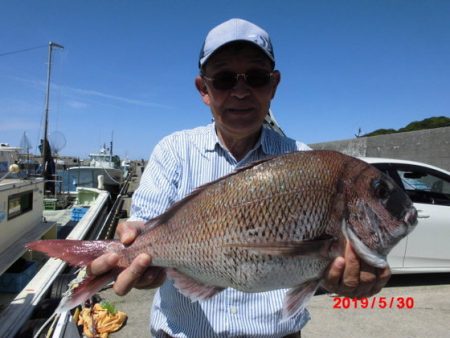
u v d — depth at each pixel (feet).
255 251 1.88
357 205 1.95
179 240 1.96
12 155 9.73
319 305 6.26
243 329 2.25
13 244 6.82
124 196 22.86
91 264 1.92
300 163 1.96
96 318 5.26
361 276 1.89
